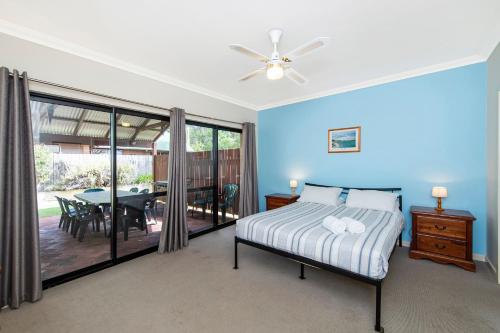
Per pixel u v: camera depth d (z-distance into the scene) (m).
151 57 2.76
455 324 1.75
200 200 4.22
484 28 2.20
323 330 1.71
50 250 2.86
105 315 1.90
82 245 3.15
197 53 2.67
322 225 2.43
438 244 2.79
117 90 2.83
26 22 2.05
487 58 2.74
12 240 2.00
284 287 2.33
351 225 2.20
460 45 2.53
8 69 2.02
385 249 1.89
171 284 2.39
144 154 3.32
